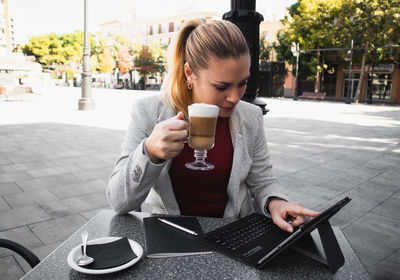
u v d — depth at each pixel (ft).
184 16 177.17
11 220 11.10
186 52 4.63
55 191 14.02
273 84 111.86
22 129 29.76
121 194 4.34
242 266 3.49
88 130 30.01
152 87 168.35
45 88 104.01
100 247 3.67
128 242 3.79
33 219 11.23
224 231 4.26
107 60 187.21
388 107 72.49
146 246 3.84
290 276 3.33
